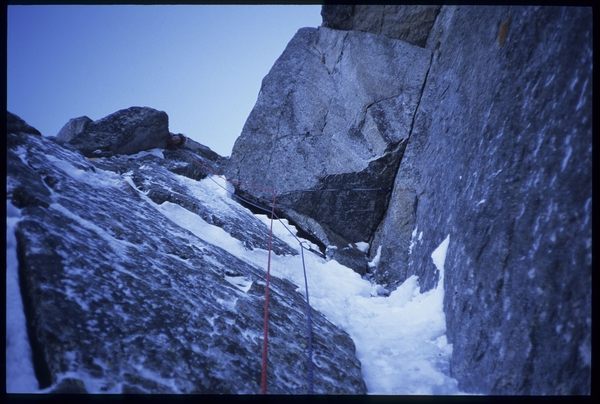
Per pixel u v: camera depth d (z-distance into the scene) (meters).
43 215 3.46
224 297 3.93
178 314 3.26
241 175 7.90
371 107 7.26
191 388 2.65
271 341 3.58
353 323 4.89
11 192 3.49
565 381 2.54
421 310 4.73
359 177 7.11
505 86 4.22
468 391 3.27
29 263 2.85
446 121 5.98
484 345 3.30
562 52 3.45
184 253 4.49
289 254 6.38
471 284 3.78
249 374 3.02
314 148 7.58
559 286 2.81
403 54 7.46
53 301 2.68
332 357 3.76
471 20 6.01
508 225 3.49
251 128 8.16
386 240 6.54
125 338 2.76
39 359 2.46
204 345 3.08
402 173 6.86
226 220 6.39
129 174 6.52
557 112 3.30
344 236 7.35
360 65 7.55
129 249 3.88
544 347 2.76
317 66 8.17
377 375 3.80
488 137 4.29
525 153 3.57
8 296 2.68
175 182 7.05
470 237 4.03
